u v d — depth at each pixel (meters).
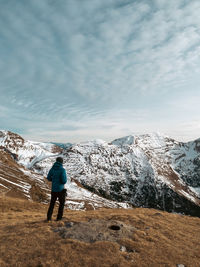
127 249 8.05
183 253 8.30
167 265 7.09
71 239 8.27
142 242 8.80
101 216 13.02
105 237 8.80
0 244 7.82
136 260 7.16
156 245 8.76
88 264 6.57
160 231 10.89
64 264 6.48
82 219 11.70
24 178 127.38
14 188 93.12
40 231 9.19
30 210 27.00
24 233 8.98
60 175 10.65
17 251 7.22
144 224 11.67
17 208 27.05
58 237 8.54
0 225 10.99
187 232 11.58
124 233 9.56
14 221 12.59
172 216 15.86
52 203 11.12
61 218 11.34
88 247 7.70
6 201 30.44
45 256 6.90
